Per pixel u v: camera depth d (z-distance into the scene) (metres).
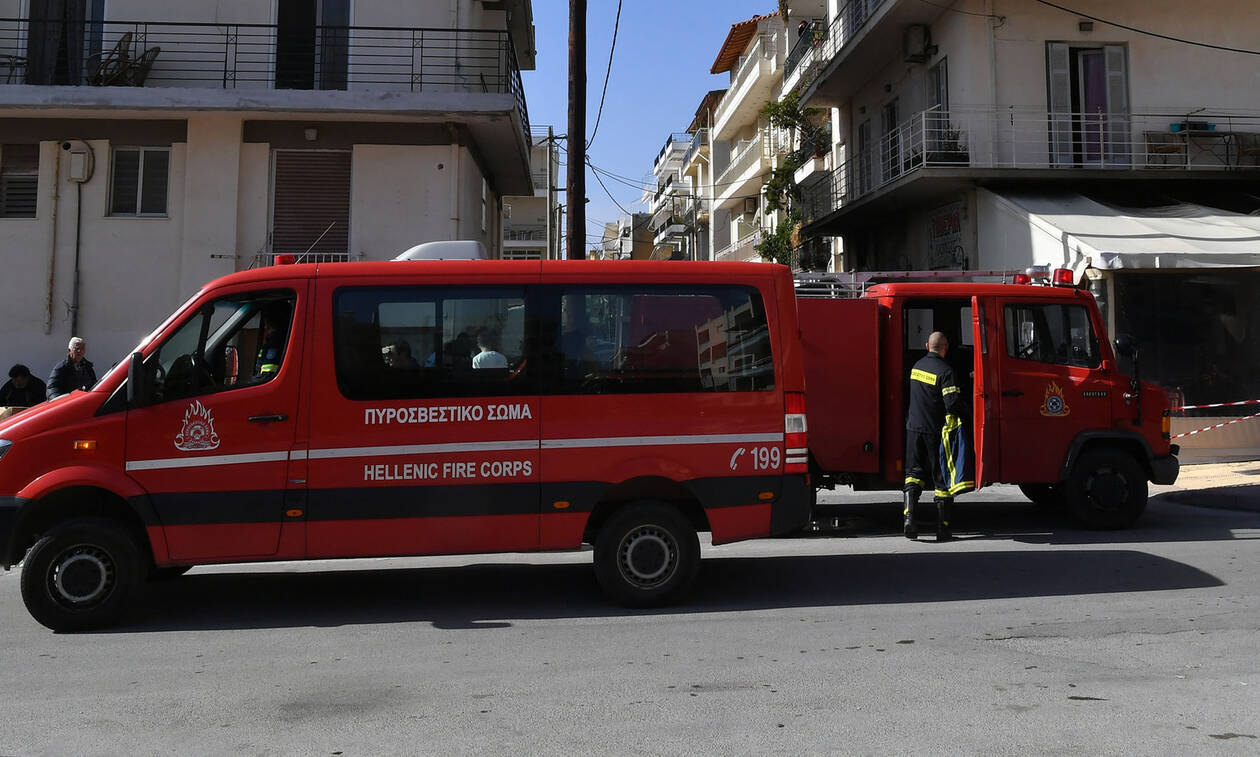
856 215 21.66
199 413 5.78
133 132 15.53
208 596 6.73
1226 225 15.48
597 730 3.94
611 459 6.02
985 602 6.17
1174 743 3.72
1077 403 8.83
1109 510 8.96
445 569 7.68
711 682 4.59
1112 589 6.47
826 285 9.34
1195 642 5.15
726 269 6.32
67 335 15.34
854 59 21.73
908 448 8.43
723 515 6.12
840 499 11.86
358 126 15.72
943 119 18.14
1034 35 18.08
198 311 5.92
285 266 6.04
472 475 5.93
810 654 5.05
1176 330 14.68
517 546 5.97
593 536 6.41
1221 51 18.34
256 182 15.58
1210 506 10.77
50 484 5.59
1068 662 4.82
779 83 32.88
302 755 3.71
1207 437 14.26
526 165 18.94
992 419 8.69
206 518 5.74
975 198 18.08
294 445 5.82
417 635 5.58
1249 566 7.16
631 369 6.12
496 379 6.00
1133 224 15.47
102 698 4.45
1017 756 3.60
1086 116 18.11
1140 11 18.19
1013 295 8.78
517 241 50.00
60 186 15.47
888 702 4.25
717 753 3.67
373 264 6.07
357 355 5.93
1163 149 17.86
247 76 15.88
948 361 9.14
